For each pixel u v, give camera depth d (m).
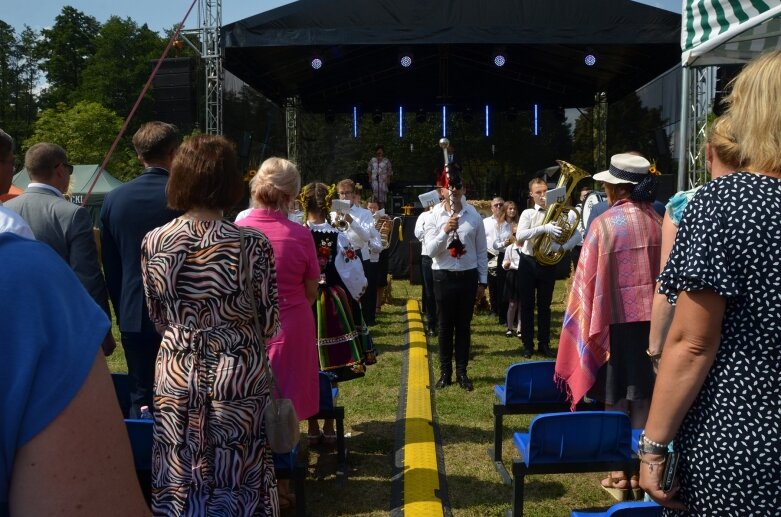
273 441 2.30
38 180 3.61
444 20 11.09
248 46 11.29
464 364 5.89
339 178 21.03
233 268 2.30
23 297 0.82
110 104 57.09
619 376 3.54
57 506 0.80
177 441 2.25
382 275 9.80
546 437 2.99
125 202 3.37
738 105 1.61
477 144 21.02
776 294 1.44
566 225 6.72
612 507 2.21
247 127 14.69
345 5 11.10
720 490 1.46
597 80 16.75
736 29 5.37
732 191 1.50
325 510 3.60
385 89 17.88
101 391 0.86
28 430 0.79
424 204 8.07
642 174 3.57
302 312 3.22
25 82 66.81
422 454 4.16
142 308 3.38
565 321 3.66
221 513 2.22
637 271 3.49
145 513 0.91
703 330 1.48
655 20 11.06
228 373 2.26
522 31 11.06
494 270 9.02
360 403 5.46
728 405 1.47
